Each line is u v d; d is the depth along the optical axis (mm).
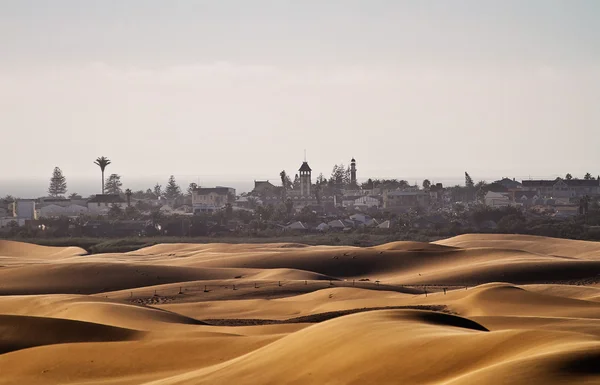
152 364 82312
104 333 99938
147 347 87062
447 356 53969
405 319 70500
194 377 67062
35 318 102875
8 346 94625
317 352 62000
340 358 58812
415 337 58562
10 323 101688
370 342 59719
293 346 66000
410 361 54375
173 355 84562
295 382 57719
